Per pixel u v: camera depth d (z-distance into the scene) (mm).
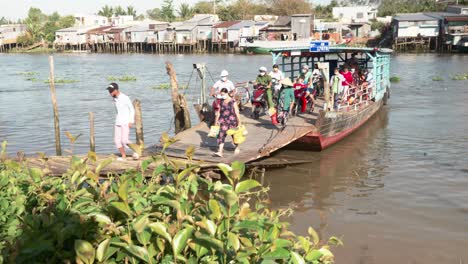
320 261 3156
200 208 3080
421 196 9992
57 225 2916
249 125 14148
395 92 28391
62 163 9969
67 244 2982
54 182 4074
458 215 8898
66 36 102125
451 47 67500
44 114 23109
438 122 18562
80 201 3225
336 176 11555
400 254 7344
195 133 13359
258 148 11562
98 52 98500
